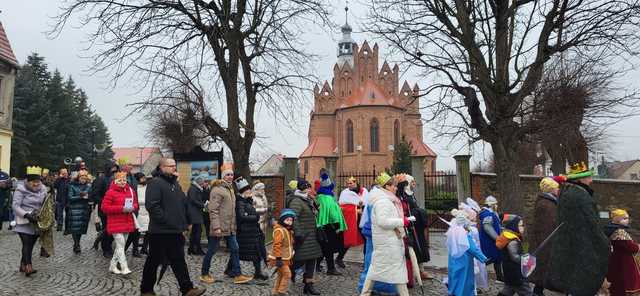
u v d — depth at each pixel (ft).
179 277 20.35
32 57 171.32
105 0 39.96
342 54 252.21
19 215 26.53
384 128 198.18
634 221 47.65
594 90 47.85
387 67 207.72
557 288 19.45
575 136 55.77
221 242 40.37
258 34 43.78
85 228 35.12
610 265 21.21
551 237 20.74
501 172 37.81
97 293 22.79
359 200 33.81
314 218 24.56
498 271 26.05
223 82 42.78
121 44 40.98
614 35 35.14
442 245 46.16
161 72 42.60
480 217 25.71
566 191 19.67
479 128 37.58
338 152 206.49
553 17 35.63
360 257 37.86
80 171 35.40
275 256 22.85
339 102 214.07
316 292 24.21
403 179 26.45
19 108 148.66
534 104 39.93
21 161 142.00
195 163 42.09
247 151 42.63
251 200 26.99
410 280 25.79
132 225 27.84
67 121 162.91
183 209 20.81
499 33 38.34
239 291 24.03
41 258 32.60
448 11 38.60
